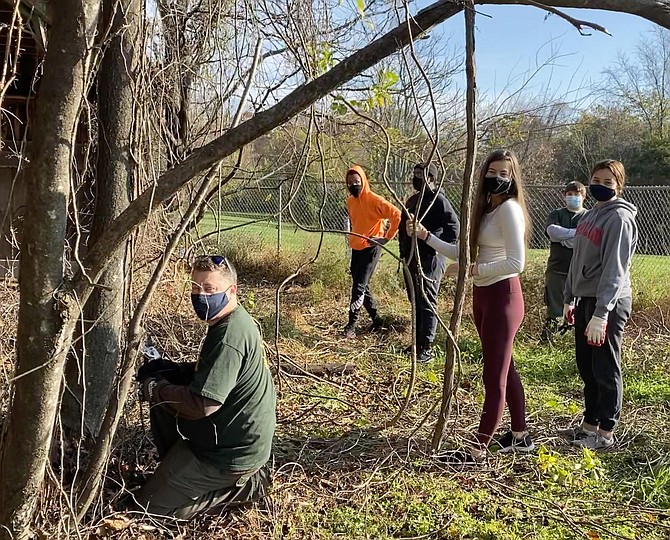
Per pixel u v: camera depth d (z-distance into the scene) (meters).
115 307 2.98
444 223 5.77
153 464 3.32
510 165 3.62
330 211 10.97
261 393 2.93
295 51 3.08
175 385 2.96
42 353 2.06
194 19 3.27
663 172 19.50
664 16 2.02
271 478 3.28
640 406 4.90
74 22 1.90
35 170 1.98
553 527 3.13
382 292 8.84
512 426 3.94
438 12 2.39
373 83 3.44
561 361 6.04
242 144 2.09
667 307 7.57
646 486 3.58
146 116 2.85
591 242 4.03
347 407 4.59
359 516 3.15
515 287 3.65
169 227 3.47
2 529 2.20
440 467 3.69
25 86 5.66
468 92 3.02
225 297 2.83
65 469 2.83
